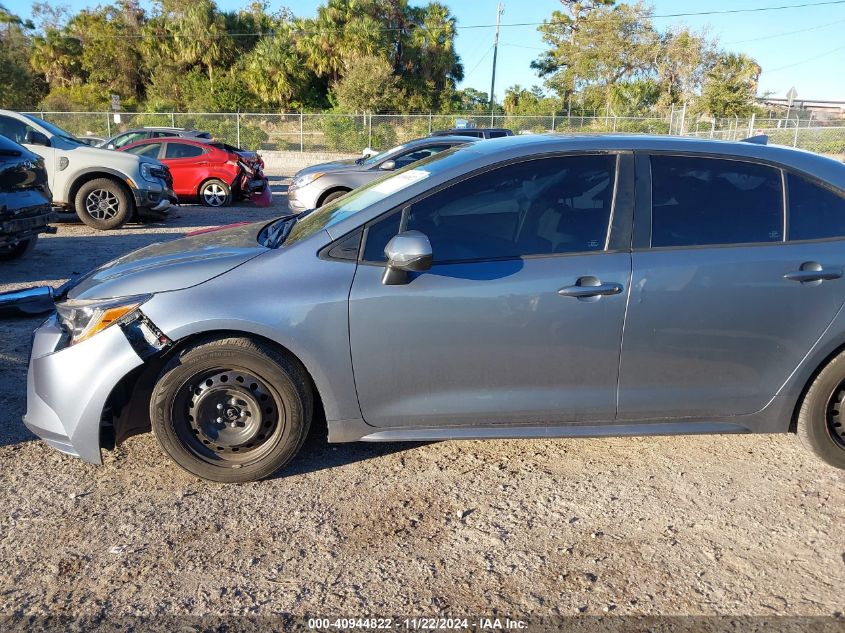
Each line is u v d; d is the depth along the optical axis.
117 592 2.49
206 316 2.90
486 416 3.14
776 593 2.50
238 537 2.82
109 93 46.31
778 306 3.07
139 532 2.84
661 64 43.84
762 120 27.89
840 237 3.14
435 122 30.59
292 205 10.46
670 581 2.57
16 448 3.53
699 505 3.07
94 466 3.36
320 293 2.96
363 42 42.38
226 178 14.07
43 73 47.91
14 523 2.89
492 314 2.99
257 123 30.47
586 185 3.11
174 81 44.78
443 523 2.93
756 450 3.57
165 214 11.54
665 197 3.12
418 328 2.99
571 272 3.01
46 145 9.39
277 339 2.94
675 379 3.13
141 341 2.93
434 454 3.51
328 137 30.55
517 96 52.53
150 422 3.23
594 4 52.06
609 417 3.18
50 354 3.07
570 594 2.50
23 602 2.43
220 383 3.03
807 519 2.96
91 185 10.20
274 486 3.20
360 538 2.82
